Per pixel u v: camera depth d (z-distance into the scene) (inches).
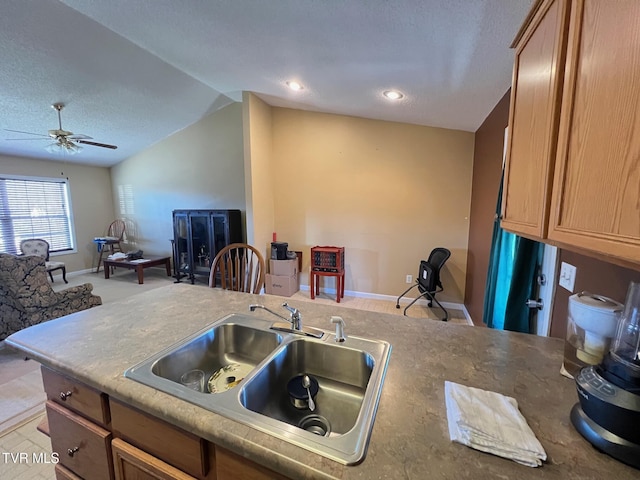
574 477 21.4
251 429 26.4
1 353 104.5
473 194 137.2
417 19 58.7
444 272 150.6
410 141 150.1
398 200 155.8
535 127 33.7
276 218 179.6
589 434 24.0
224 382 45.0
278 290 165.6
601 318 30.2
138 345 41.8
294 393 37.6
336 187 166.2
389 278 162.6
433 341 43.3
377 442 24.7
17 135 167.3
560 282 49.6
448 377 34.1
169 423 30.5
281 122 171.5
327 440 24.9
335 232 169.8
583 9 24.6
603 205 21.9
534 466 22.3
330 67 93.4
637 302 27.5
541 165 31.7
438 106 110.3
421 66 79.4
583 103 24.6
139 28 98.7
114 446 35.3
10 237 195.5
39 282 109.1
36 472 58.9
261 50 92.8
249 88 144.9
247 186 156.0
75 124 168.7
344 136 161.3
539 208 32.0
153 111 172.6
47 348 40.8
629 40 19.4
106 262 208.1
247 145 153.2
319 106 150.6
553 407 28.8
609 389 23.0
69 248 225.5
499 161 94.6
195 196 209.6
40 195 208.5
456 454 23.5
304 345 44.2
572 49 26.0
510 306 61.5
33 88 130.3
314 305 59.1
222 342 49.6
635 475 21.4
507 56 66.3
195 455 29.6
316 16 66.0
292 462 23.1
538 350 40.4
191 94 163.0
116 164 238.2
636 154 18.8
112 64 126.4
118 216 246.2
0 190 190.2
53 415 41.8
